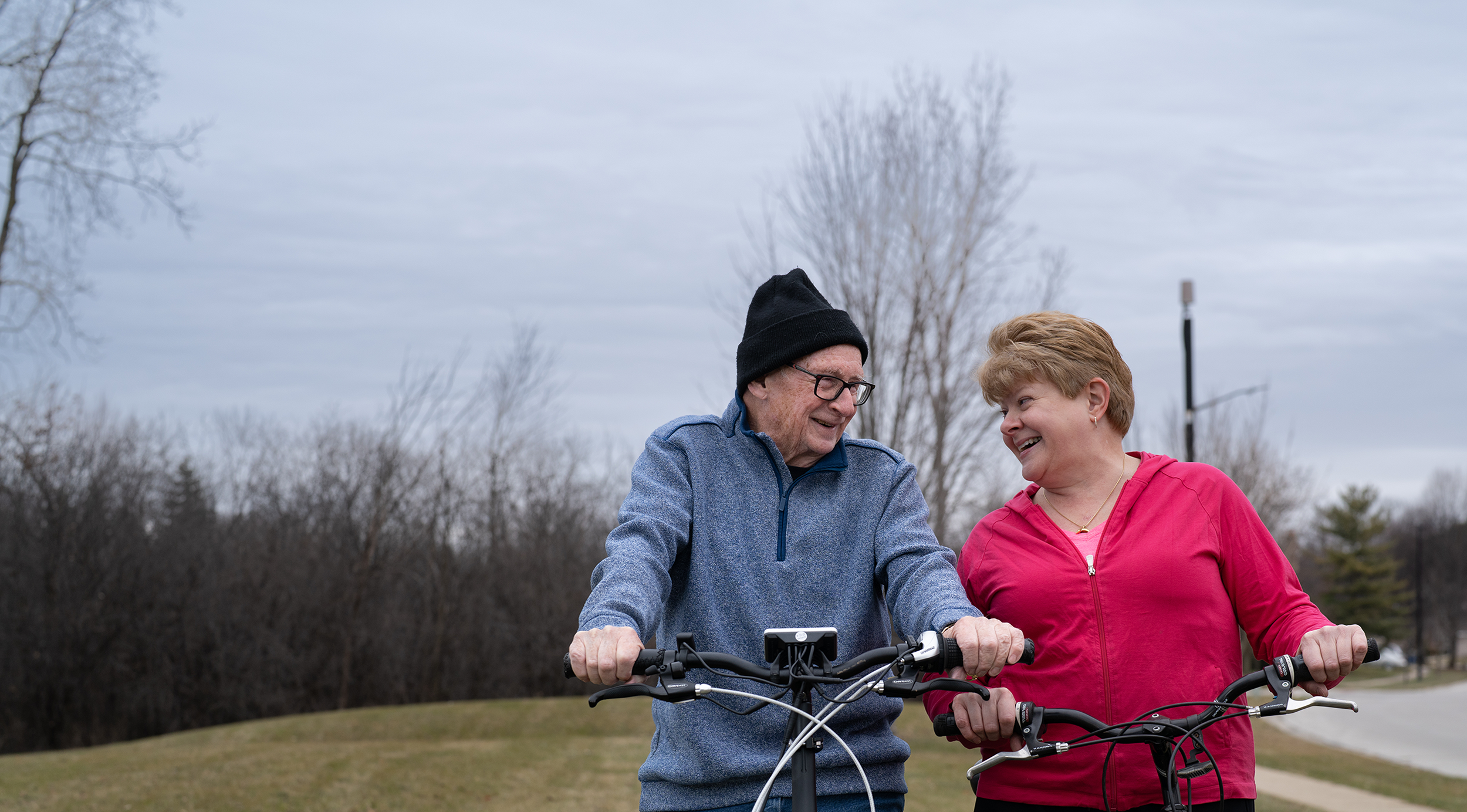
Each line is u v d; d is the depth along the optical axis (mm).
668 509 2348
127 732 25141
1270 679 2049
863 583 2414
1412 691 42531
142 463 26641
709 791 2283
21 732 24078
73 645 24609
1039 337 2582
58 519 24594
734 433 2477
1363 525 68875
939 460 17453
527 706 18812
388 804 9227
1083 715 2107
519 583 29297
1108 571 2436
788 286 2459
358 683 27734
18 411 23641
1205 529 2463
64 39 17453
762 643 2346
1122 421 2611
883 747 2355
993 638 1893
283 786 9789
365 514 27938
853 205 17859
